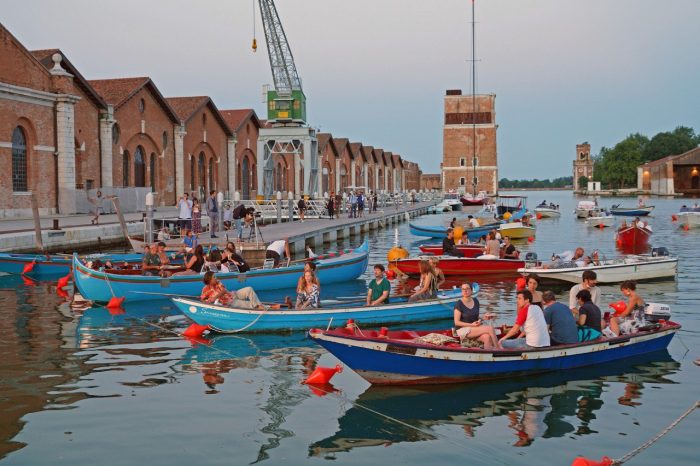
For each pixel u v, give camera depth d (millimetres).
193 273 22453
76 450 9688
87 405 11570
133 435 10266
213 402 11805
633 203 112562
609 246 41719
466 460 9516
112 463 9289
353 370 12469
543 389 12617
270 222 53469
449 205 89625
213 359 14656
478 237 45750
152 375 13414
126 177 55031
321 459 9531
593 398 12102
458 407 11664
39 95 42500
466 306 13984
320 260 26078
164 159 60344
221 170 72375
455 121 132250
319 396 12203
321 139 95062
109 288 20797
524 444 10078
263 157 70000
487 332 13219
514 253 29141
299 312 16844
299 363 14344
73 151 45531
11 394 12133
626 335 14375
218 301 17359
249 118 79438
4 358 14586
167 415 11125
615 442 10117
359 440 10203
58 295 22906
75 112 47594
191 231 32812
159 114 59312
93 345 15836
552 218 72062
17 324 18172
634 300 15453
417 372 12562
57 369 13766
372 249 41062
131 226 38750
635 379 13219
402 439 10266
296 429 10617
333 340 12117
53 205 44594
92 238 35469
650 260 25375
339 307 17188
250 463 9367
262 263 30938
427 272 18500
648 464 9336
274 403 11812
